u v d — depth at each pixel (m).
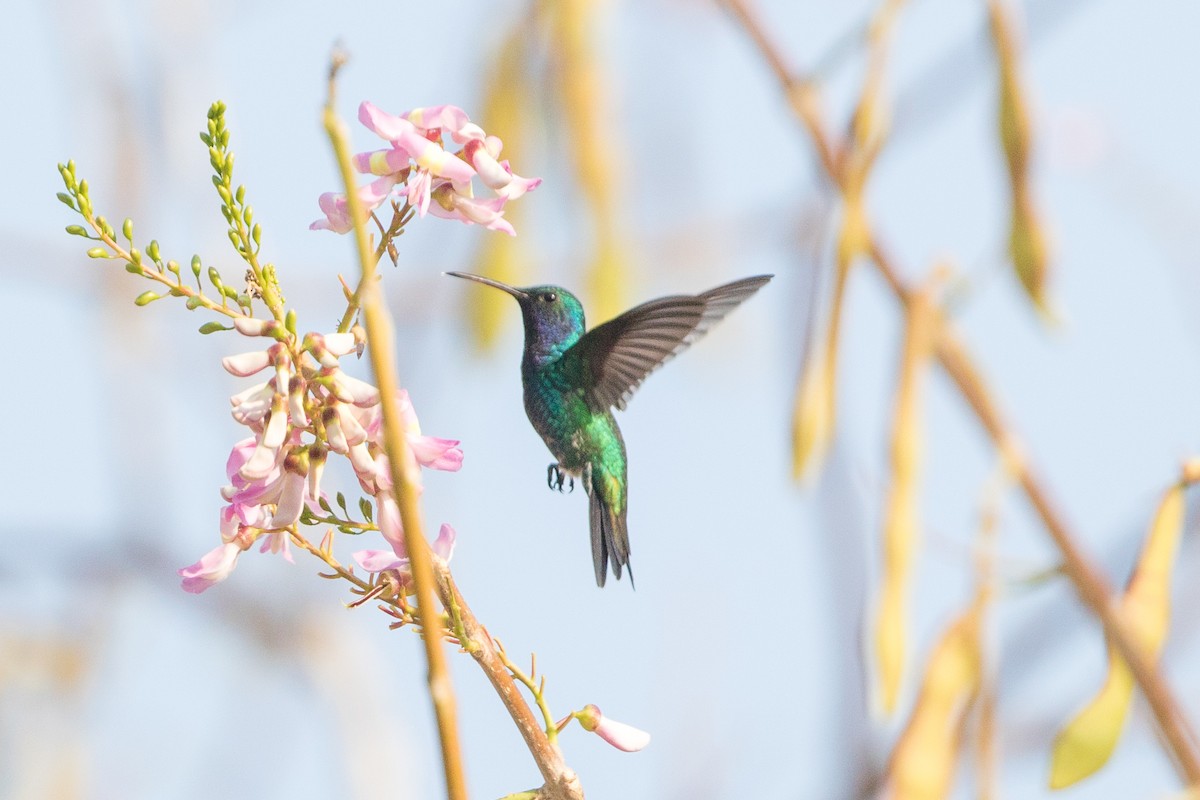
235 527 3.10
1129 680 3.21
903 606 3.23
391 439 2.85
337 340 3.09
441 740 2.83
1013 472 3.24
